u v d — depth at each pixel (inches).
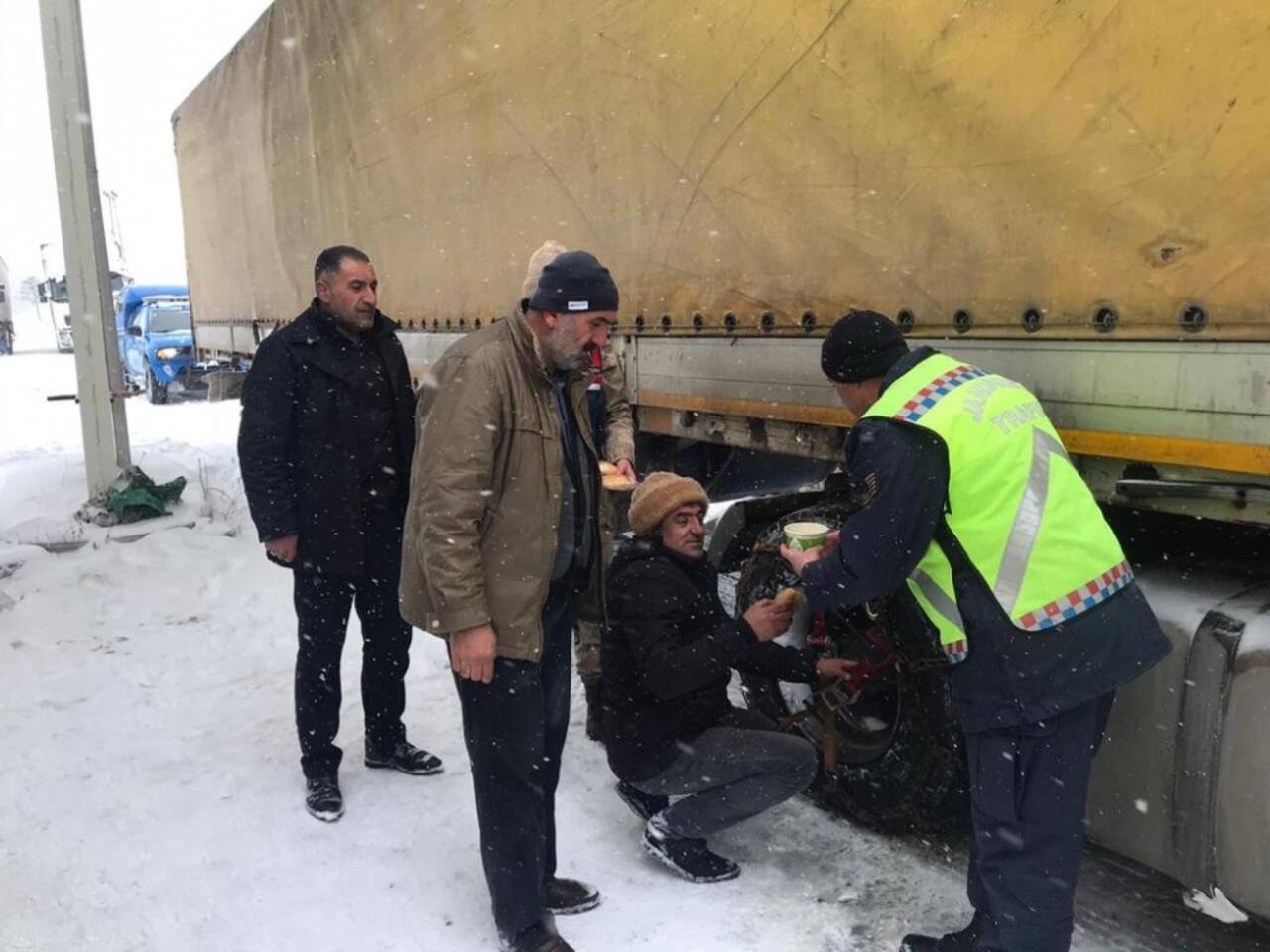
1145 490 91.6
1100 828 100.3
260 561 253.6
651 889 116.0
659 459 175.8
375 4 239.0
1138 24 87.2
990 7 99.8
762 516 148.4
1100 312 92.3
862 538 87.4
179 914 112.9
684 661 110.0
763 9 127.9
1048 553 84.0
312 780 136.8
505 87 188.2
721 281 140.1
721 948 104.7
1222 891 90.4
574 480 104.0
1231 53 81.0
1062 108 94.1
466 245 209.0
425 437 96.0
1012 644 83.9
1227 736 89.4
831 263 121.7
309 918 111.8
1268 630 89.0
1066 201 94.4
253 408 130.5
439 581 93.4
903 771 115.8
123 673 186.9
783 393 130.8
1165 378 87.4
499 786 99.7
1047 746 85.5
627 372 162.7
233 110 359.3
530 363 97.1
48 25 279.0
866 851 123.0
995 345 102.7
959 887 115.0
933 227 108.3
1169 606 96.5
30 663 192.1
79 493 312.5
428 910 112.9
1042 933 87.0
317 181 287.7
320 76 276.1
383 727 145.7
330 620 135.0
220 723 165.9
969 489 85.3
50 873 121.6
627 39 153.6
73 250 284.7
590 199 167.2
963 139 103.8
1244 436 81.8
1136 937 106.2
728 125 135.6
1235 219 81.5
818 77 120.9
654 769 116.6
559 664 108.0
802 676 119.6
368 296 133.2
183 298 815.1
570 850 124.6
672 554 117.9
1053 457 86.8
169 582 237.8
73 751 155.6
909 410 87.5
